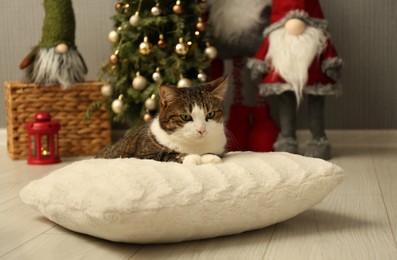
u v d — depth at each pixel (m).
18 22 3.67
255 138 3.33
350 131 3.61
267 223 1.78
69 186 1.75
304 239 1.72
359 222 1.90
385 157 3.21
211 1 3.38
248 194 1.68
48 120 3.15
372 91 3.59
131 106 3.19
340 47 3.57
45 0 3.22
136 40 3.10
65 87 3.22
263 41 3.22
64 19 3.20
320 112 3.19
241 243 1.69
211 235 1.71
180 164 1.73
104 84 3.23
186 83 2.97
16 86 3.23
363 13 3.53
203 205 1.62
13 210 2.11
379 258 1.55
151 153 2.06
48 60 3.18
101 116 3.32
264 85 3.07
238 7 3.35
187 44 3.05
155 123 2.13
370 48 3.55
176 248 1.65
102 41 3.66
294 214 1.82
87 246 1.68
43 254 1.62
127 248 1.65
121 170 1.67
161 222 1.58
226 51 3.42
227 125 3.40
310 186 1.78
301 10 3.00
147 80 3.13
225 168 1.72
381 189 2.40
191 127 2.00
